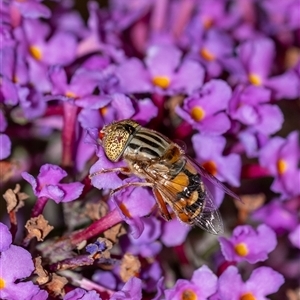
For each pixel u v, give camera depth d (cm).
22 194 11
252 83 12
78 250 11
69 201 11
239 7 14
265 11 14
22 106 12
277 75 13
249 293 11
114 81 12
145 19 14
